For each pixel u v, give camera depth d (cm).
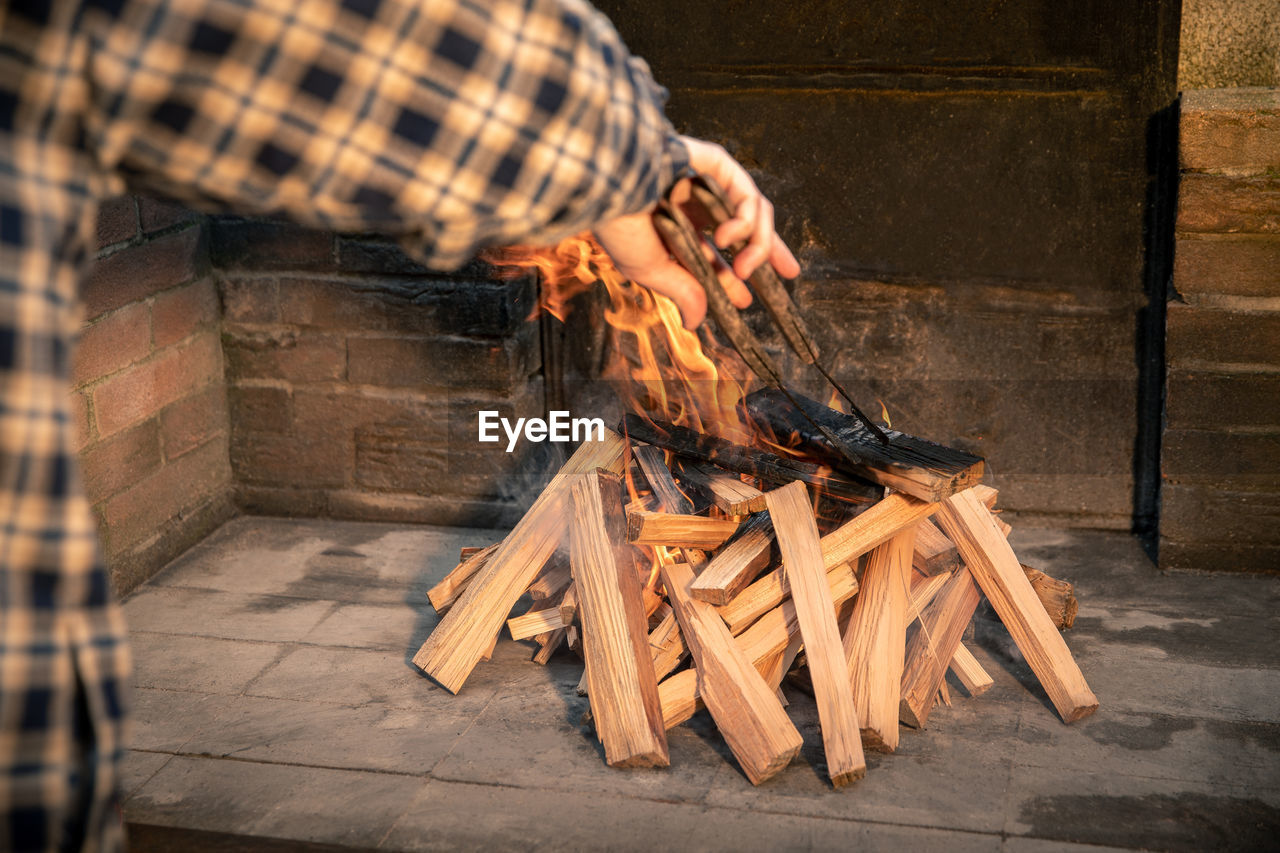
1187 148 273
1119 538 325
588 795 220
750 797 217
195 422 335
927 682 239
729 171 137
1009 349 314
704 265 135
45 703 89
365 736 241
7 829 89
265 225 326
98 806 96
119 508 305
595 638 238
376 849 206
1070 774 222
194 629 289
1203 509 299
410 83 99
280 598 305
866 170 304
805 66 298
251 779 227
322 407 342
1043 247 304
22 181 89
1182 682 255
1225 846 202
